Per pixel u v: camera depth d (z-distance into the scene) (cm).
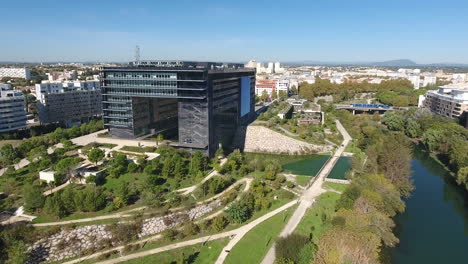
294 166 19825
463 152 18662
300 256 9475
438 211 14850
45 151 17000
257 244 11075
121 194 12656
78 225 11462
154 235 11594
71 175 14588
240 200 13275
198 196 13950
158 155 17938
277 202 14175
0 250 10144
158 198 13175
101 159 16462
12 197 13088
